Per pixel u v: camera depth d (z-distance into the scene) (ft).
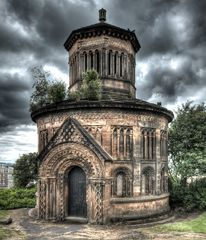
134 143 91.97
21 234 72.38
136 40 116.16
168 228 79.15
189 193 114.93
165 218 93.97
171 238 68.90
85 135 86.74
